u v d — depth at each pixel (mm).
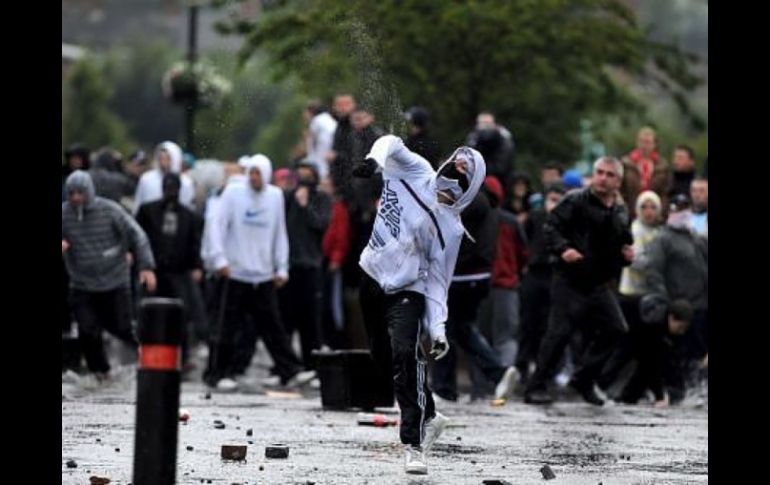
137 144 197000
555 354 41812
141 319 19000
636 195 49125
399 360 25859
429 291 26359
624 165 49312
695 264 44500
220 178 58812
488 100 68750
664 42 75562
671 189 49750
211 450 28234
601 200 41156
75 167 49969
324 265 51062
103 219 44344
